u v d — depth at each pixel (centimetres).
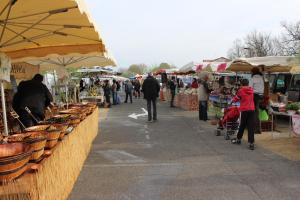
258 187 579
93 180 632
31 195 332
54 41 802
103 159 801
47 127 508
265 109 1152
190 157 808
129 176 655
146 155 838
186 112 1964
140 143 1004
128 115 1869
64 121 604
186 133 1179
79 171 661
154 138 1090
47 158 398
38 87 786
